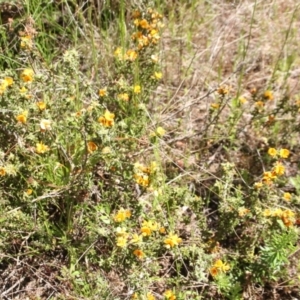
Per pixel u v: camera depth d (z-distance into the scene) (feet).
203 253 1.43
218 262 1.39
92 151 1.38
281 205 1.62
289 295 1.51
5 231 1.41
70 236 1.50
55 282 1.46
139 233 1.46
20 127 1.39
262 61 2.14
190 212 1.64
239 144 1.82
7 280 1.48
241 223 1.54
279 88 2.03
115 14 1.96
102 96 1.58
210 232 1.50
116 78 1.72
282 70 2.11
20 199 1.45
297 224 1.51
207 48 2.10
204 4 2.28
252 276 1.46
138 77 1.69
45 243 1.46
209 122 1.78
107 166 1.40
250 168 1.77
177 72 2.03
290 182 1.74
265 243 1.47
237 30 2.23
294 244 1.56
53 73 1.60
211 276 1.51
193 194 1.60
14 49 1.86
